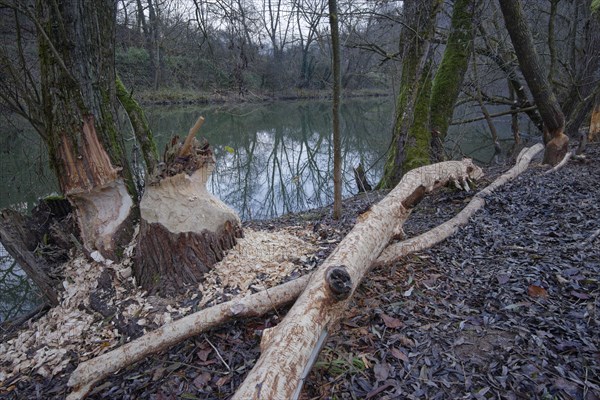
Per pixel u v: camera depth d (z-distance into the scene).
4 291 4.56
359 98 19.03
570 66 10.06
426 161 5.81
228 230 3.06
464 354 2.09
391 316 2.44
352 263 2.22
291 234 3.79
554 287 2.66
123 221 3.25
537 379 1.88
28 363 2.55
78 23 3.16
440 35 6.76
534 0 9.02
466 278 2.89
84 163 3.19
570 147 8.16
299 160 10.91
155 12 6.33
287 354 1.62
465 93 8.77
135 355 2.21
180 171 2.98
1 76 4.22
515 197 4.80
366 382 1.95
